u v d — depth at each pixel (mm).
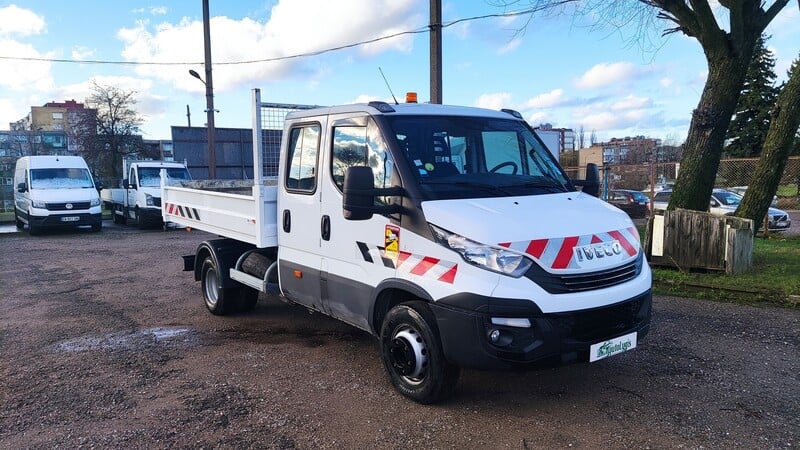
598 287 4000
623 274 4191
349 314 4992
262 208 5926
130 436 4074
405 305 4395
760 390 4609
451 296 3936
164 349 6074
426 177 4445
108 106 40594
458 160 4812
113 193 23422
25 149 65250
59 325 7172
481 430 4023
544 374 5004
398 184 4445
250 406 4535
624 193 22078
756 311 6836
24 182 19531
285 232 5762
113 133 40500
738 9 9914
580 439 3865
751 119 37594
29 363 5711
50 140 68875
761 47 37125
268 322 7062
